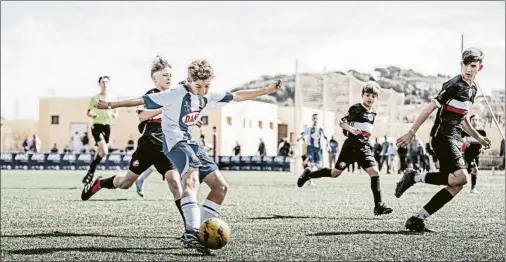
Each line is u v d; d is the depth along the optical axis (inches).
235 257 215.6
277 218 337.1
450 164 275.4
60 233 277.7
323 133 762.2
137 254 223.5
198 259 212.7
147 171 491.8
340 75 1526.8
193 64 225.8
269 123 2442.2
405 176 294.8
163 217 343.6
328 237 262.5
